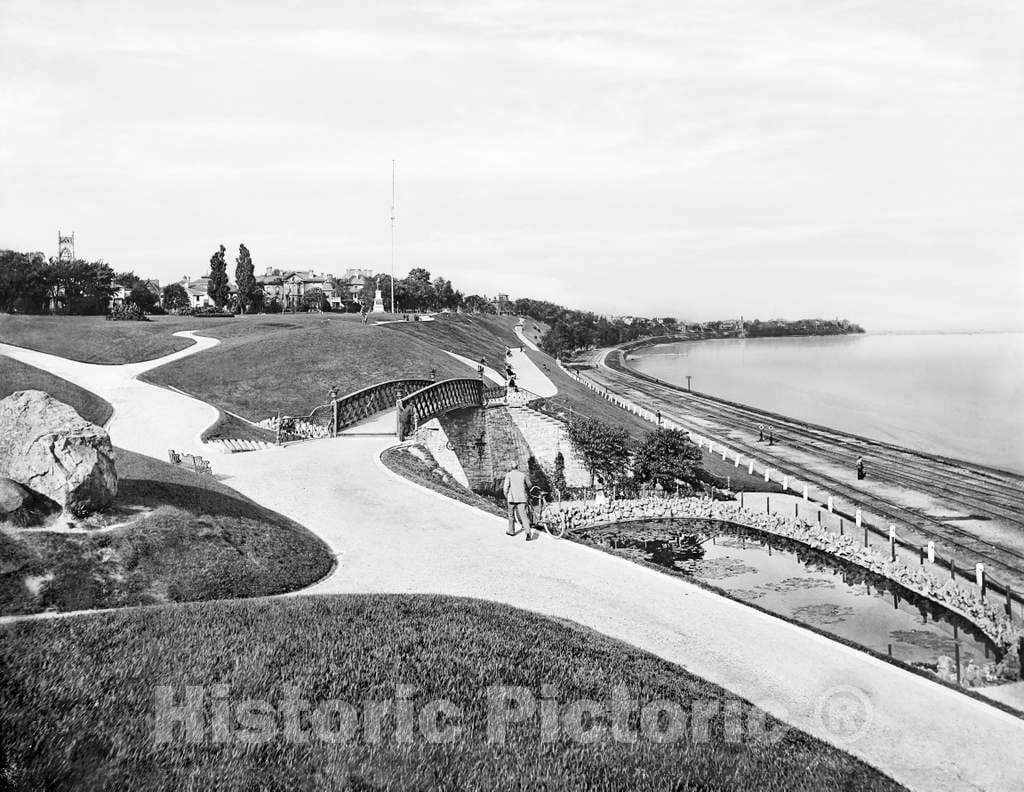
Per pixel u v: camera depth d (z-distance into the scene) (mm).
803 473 72312
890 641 28766
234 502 26094
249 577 20812
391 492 32844
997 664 25828
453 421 57125
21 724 11719
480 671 15000
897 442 103688
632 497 53969
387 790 11203
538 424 60625
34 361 68438
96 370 66000
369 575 22344
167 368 65938
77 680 13117
